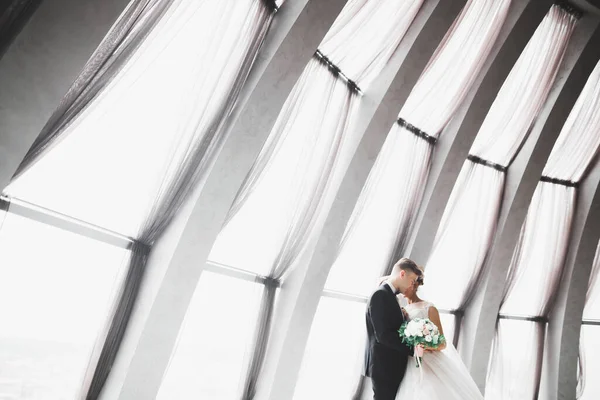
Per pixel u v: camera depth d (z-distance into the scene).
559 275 8.06
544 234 8.02
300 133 4.75
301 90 4.44
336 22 4.50
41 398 3.14
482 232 7.14
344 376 6.09
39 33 2.46
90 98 2.74
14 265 2.88
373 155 5.27
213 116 3.62
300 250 4.96
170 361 3.79
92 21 2.58
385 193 6.16
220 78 3.56
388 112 5.23
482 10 5.45
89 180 3.19
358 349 6.00
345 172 5.19
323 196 5.11
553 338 8.13
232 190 3.87
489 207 7.14
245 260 4.71
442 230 6.80
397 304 3.72
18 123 2.50
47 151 2.71
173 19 3.00
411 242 6.31
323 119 4.84
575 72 6.52
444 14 5.04
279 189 4.76
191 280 3.73
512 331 8.02
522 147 7.05
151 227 3.57
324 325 6.04
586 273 8.05
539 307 8.13
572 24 6.39
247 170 3.93
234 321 4.66
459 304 7.36
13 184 2.67
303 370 5.72
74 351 3.30
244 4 3.74
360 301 6.25
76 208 3.16
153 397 3.60
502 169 7.16
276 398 4.81
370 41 4.93
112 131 3.19
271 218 4.79
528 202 7.09
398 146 6.08
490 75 5.89
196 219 3.70
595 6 6.17
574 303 8.07
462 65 5.79
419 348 3.44
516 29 5.66
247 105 3.82
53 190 3.01
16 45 2.42
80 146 3.07
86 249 3.25
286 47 3.92
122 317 3.50
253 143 3.90
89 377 3.32
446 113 6.09
